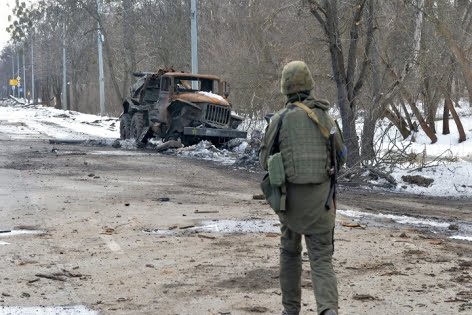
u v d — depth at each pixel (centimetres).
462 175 1933
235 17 3994
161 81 2814
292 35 3048
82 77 9612
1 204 1315
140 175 1884
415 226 1173
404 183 1853
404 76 2116
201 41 4756
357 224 1146
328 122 566
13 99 16788
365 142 1948
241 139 2820
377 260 880
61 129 4538
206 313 653
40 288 736
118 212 1244
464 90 3822
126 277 787
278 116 571
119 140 2998
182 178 1838
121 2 5853
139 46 5850
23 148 2803
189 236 1034
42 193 1479
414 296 712
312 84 582
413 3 2288
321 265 559
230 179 1847
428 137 3388
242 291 730
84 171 1958
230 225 1122
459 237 1076
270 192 566
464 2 2708
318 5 1972
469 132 3491
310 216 556
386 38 2242
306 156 553
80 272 808
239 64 3522
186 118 2728
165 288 742
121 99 5862
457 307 673
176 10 5228
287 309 600
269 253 916
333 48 1975
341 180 1859
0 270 808
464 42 2633
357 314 649
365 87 2256
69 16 6369
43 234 1029
